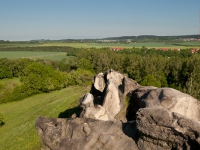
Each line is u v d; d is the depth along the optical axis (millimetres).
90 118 13688
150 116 10383
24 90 49719
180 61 64000
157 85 43750
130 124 12359
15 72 90750
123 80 20234
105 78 23984
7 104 47375
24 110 41375
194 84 50812
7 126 34469
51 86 51375
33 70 52469
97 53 93938
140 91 17203
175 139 9609
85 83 55281
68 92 49281
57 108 37594
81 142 12086
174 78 62094
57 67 102000
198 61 57719
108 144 11500
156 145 10289
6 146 26703
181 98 13062
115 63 80812
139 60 72875
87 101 16250
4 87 52750
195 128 9078
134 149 10859
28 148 24766
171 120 9766
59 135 12992
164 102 13156
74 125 13242
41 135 13555
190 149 9086
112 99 17484
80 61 84562
